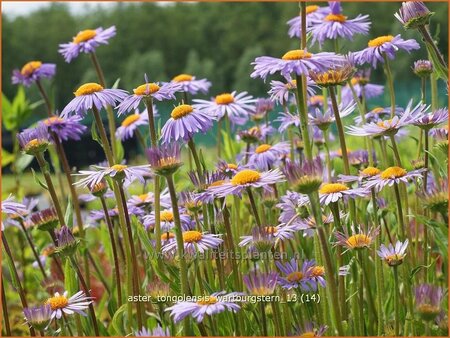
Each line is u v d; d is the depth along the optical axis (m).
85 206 6.77
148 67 50.47
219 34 51.12
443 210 3.18
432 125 3.60
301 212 3.68
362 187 3.63
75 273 3.75
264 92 45.78
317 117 3.82
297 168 2.95
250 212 4.73
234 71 49.28
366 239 3.39
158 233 3.75
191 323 3.47
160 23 54.22
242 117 5.67
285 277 3.58
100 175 3.50
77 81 52.78
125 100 3.75
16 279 3.82
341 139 3.59
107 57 52.88
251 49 46.53
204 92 4.97
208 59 49.88
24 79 5.61
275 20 48.81
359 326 3.60
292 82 3.85
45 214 4.00
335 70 3.45
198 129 3.65
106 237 4.72
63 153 4.62
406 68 27.64
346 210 4.02
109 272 5.80
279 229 3.59
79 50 5.02
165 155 3.11
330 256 3.10
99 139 3.71
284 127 4.69
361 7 34.88
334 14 4.60
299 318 3.61
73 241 3.73
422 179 3.82
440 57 3.60
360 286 3.59
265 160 4.47
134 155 11.49
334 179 3.86
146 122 5.15
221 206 3.85
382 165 4.27
